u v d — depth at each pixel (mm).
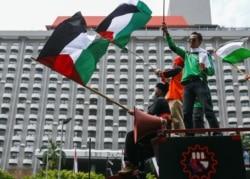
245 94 91438
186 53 6609
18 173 81375
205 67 6148
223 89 92500
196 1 109875
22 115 88812
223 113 89938
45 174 61656
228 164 4461
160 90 5992
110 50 98625
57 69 5996
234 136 4559
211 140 4578
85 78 6008
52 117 89312
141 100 92938
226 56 8375
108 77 95188
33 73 94250
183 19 106500
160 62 97375
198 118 6602
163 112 5609
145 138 5359
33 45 98375
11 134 86375
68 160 77812
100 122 89125
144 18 7605
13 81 93000
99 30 7375
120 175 5293
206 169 4473
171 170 4535
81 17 6367
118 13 7520
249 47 94938
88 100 91625
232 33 97250
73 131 87688
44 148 72438
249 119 88375
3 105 89188
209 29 100812
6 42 98125
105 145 86688
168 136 4773
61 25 6176
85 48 6191
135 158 5340
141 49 98750
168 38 6695
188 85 6289
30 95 91438
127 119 89688
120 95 93438
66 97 91438
